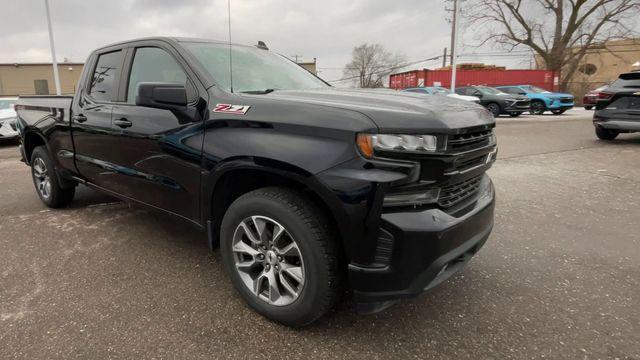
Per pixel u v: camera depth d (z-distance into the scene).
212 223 2.82
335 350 2.32
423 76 29.86
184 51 3.08
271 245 2.48
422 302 2.81
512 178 6.23
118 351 2.30
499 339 2.42
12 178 6.50
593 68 46.56
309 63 33.56
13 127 10.28
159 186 3.12
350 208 2.10
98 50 3.98
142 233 4.00
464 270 3.27
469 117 2.42
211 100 2.73
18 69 37.75
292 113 2.34
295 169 2.23
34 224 4.27
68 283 3.04
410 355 2.29
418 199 2.18
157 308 2.72
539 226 4.21
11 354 2.26
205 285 3.02
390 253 2.13
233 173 2.62
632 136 10.73
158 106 2.82
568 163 7.33
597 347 2.35
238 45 3.64
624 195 5.28
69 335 2.43
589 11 33.81
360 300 2.22
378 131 2.08
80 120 3.84
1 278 3.12
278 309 2.49
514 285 3.04
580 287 3.01
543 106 20.25
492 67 33.38
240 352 2.30
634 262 3.40
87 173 3.98
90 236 3.93
